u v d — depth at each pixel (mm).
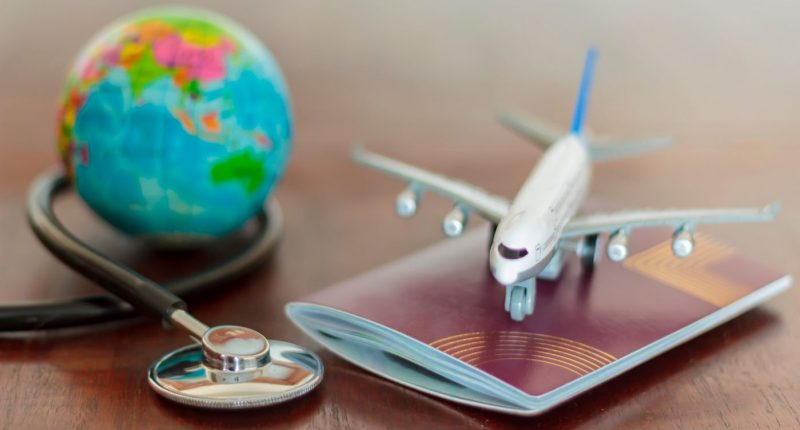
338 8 1397
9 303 577
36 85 1057
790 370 553
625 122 1000
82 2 1370
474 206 586
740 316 614
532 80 1136
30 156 866
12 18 1293
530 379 488
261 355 507
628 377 540
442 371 511
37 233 615
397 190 829
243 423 493
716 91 1110
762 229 754
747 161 904
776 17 1404
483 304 567
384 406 512
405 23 1344
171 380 502
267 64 646
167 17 636
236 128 610
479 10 1412
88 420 494
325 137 943
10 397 513
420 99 1064
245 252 654
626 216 582
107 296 583
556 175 593
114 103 599
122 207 620
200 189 612
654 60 1215
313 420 498
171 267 668
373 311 551
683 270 624
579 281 603
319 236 731
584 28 1340
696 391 528
